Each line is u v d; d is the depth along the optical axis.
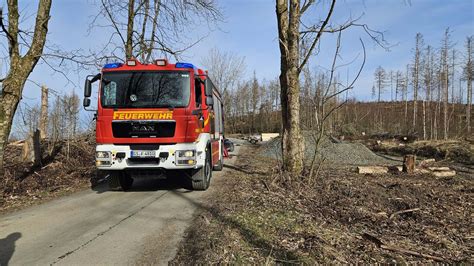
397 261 4.36
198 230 5.21
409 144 26.98
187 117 7.86
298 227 5.41
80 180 10.38
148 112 7.80
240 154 21.44
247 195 7.66
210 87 8.54
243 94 64.50
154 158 7.76
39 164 11.54
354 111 37.56
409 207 7.28
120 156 7.74
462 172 14.19
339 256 4.39
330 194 7.95
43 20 8.58
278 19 9.43
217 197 7.78
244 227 5.26
